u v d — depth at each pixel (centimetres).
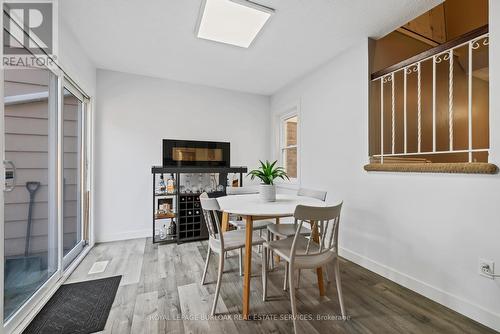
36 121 179
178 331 142
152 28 214
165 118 335
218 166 357
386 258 209
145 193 323
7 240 154
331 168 273
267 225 234
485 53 278
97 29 215
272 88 374
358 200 238
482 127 305
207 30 215
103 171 302
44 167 188
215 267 231
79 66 239
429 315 157
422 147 265
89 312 160
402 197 196
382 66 235
